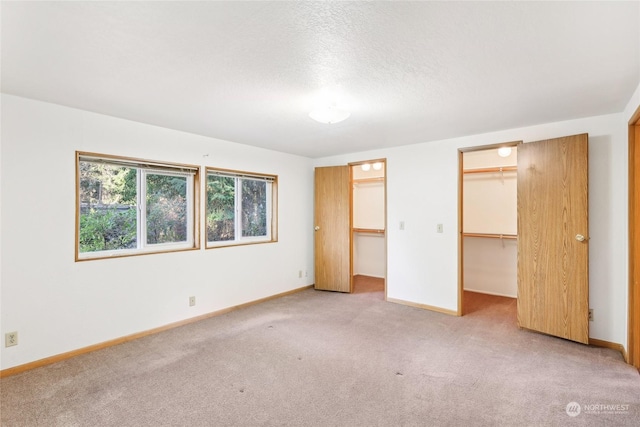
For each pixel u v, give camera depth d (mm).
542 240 3238
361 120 3182
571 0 1360
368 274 6305
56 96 2531
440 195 4090
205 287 3824
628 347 2646
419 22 1533
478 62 1960
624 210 2898
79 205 2904
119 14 1456
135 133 3221
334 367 2592
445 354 2828
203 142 3818
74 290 2830
